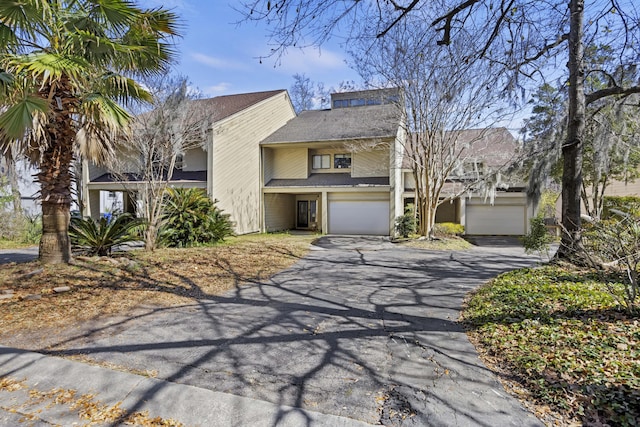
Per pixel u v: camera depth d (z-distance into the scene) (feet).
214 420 8.29
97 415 8.44
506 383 9.97
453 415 8.45
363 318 16.06
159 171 35.06
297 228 66.69
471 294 20.29
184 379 10.18
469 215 57.47
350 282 23.75
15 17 18.78
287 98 64.75
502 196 53.31
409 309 17.48
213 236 39.68
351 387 9.82
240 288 21.86
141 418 8.35
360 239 49.01
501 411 8.61
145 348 12.39
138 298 18.69
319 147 57.41
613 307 14.10
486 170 44.78
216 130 45.39
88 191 51.83
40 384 9.77
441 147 44.14
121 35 22.93
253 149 54.34
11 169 48.78
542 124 37.50
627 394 8.63
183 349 12.37
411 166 51.29
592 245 21.49
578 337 11.85
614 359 10.19
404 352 12.22
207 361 11.43
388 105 50.37
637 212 23.32
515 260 32.89
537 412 8.54
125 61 23.17
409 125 45.01
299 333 14.10
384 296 20.06
